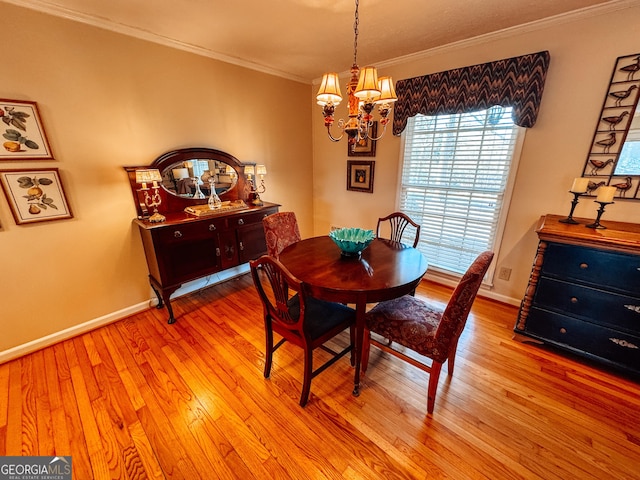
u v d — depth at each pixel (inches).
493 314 100.3
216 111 111.4
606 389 68.2
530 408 63.2
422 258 74.5
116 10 74.6
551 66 83.0
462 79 95.0
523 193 95.6
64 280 86.0
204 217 97.7
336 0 69.5
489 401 65.2
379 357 81.0
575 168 85.0
